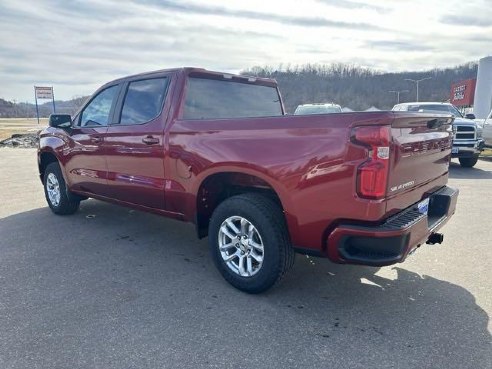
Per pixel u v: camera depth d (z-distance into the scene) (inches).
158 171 162.9
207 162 141.4
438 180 150.0
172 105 157.9
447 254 174.2
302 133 118.1
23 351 104.0
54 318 120.5
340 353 104.3
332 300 133.4
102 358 101.5
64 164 220.7
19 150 724.7
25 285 143.3
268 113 197.9
